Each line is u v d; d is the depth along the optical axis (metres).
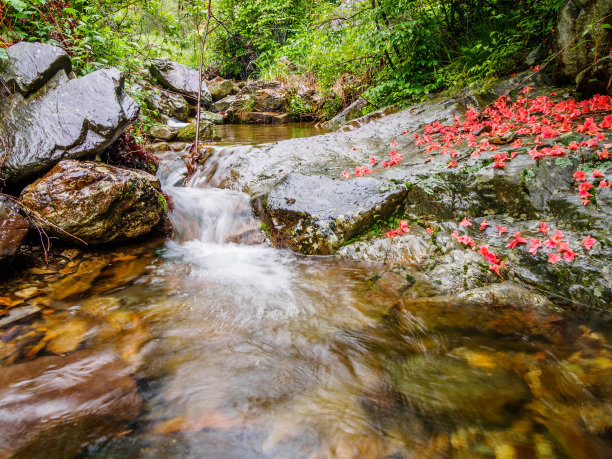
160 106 8.22
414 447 1.31
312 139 4.78
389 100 6.64
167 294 2.42
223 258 3.04
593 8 3.81
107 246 3.07
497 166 2.86
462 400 1.52
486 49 5.27
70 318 2.10
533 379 1.61
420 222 2.90
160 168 4.51
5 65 2.94
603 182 2.41
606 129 2.99
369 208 2.92
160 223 3.39
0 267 2.41
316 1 11.53
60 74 3.18
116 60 4.80
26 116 2.88
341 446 1.32
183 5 7.07
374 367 1.74
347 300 2.32
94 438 1.33
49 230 2.71
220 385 1.62
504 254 2.41
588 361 1.69
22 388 1.55
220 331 2.03
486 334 1.93
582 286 2.08
